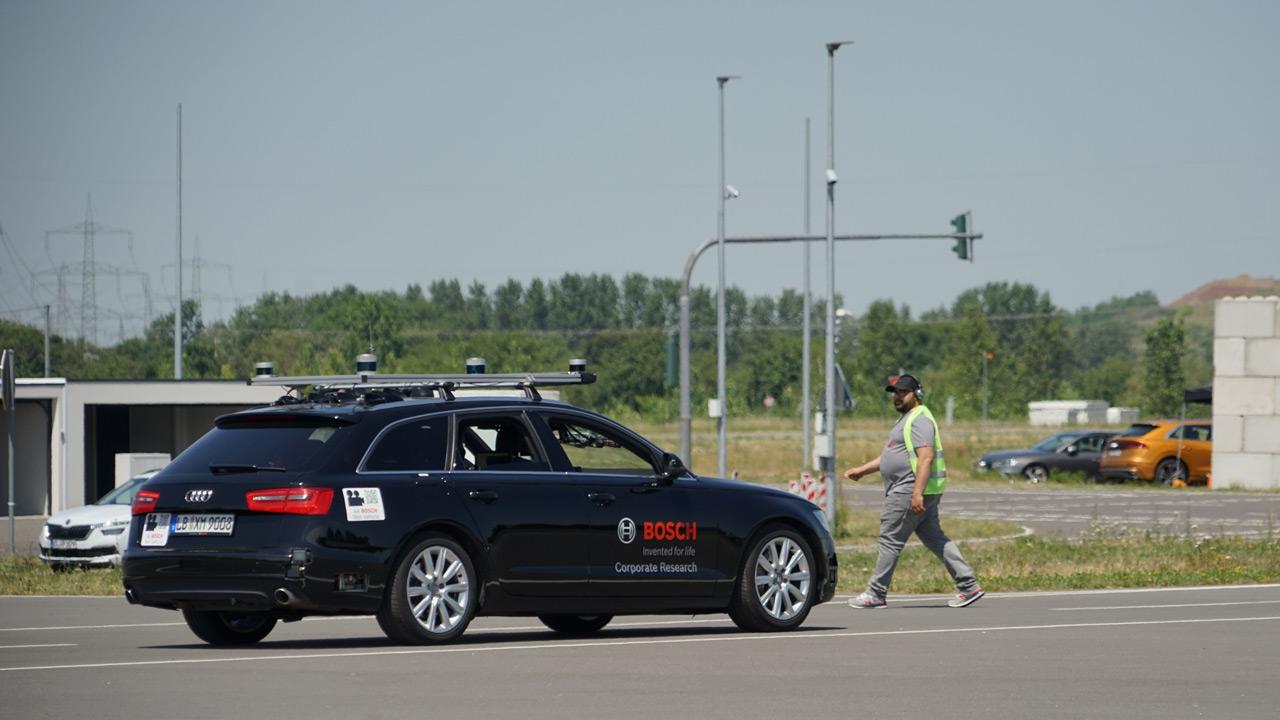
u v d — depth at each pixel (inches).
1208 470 6033.5
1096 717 1061.8
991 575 2463.1
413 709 1081.4
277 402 1549.0
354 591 1425.9
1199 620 1739.7
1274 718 1060.5
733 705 1107.9
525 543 1510.8
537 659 1359.5
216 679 1227.2
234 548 1423.5
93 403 4881.9
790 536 1659.7
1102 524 3983.8
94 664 1323.8
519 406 1561.3
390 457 1469.0
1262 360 5684.1
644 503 1578.5
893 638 1551.4
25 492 5265.8
